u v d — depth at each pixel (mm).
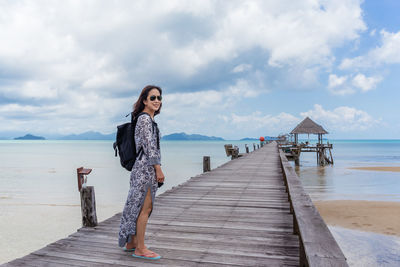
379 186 18203
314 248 1640
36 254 3014
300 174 25391
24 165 38812
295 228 3662
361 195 14805
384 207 11516
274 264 2770
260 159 16141
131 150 2863
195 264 2781
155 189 2906
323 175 24578
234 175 9719
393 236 7953
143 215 2883
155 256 2877
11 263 2787
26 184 20844
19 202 14250
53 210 12586
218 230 3869
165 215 4652
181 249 3178
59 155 70125
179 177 24656
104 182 22141
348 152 81625
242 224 4145
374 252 6844
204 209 5055
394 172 26609
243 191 6812
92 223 3979
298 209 2463
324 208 11469
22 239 8828
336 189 17016
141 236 2895
